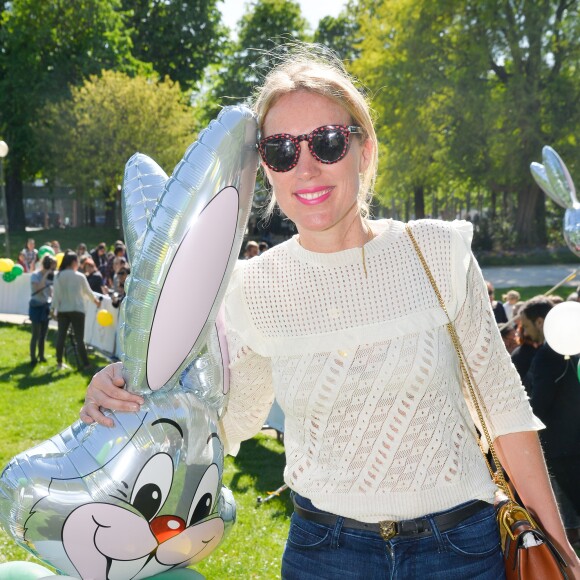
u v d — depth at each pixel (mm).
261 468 6930
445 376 1739
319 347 1775
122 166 31828
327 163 1717
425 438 1721
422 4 29781
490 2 28578
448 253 1786
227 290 1925
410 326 1742
